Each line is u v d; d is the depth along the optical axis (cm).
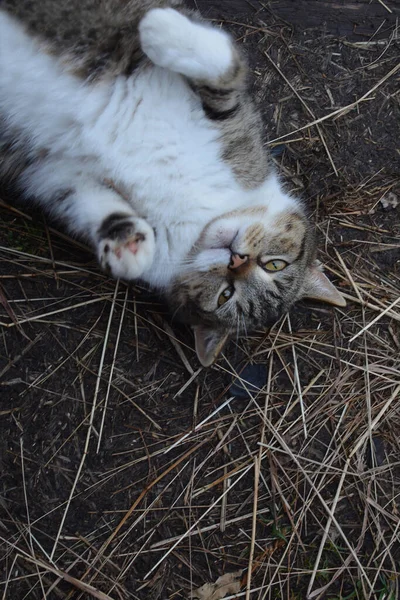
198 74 68
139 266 69
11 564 72
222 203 72
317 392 80
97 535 74
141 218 71
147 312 78
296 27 84
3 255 75
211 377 79
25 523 73
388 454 79
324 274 80
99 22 67
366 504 78
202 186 71
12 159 73
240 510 77
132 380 77
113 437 76
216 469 77
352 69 85
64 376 75
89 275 77
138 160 70
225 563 76
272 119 83
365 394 80
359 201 84
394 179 84
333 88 85
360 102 85
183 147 70
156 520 75
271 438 78
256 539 77
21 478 74
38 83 68
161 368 78
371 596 77
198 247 73
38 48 67
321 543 76
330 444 79
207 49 67
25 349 75
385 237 84
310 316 81
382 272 83
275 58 84
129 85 69
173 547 75
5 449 74
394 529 78
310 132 84
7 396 74
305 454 78
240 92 71
